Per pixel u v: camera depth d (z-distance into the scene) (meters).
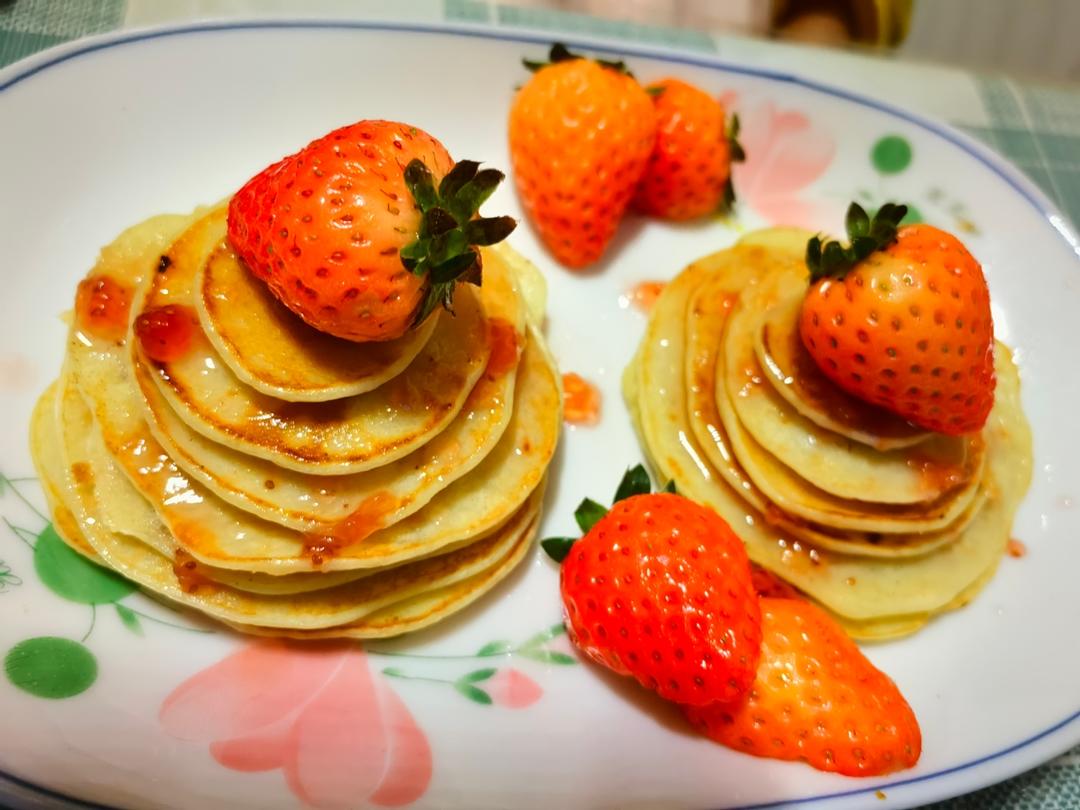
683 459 0.16
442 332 0.14
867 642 0.15
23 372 0.15
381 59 0.18
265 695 0.13
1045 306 0.19
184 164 0.17
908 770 0.14
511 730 0.14
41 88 0.16
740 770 0.14
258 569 0.13
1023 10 0.29
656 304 0.18
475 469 0.14
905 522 0.15
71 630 0.13
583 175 0.17
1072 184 0.23
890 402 0.14
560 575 0.15
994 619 0.16
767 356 0.15
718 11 0.27
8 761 0.11
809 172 0.20
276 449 0.12
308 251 0.11
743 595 0.14
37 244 0.16
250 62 0.18
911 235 0.14
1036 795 0.15
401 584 0.14
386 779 0.13
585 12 0.25
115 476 0.14
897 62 0.25
